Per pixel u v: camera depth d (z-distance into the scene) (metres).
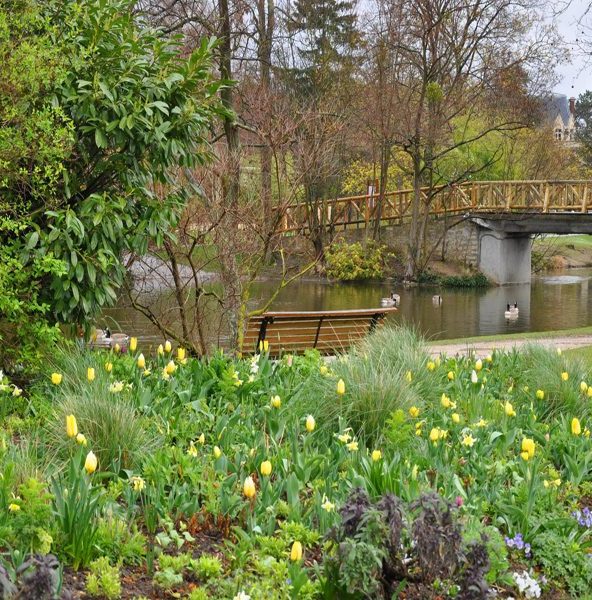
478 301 28.53
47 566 2.72
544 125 43.59
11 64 5.70
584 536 4.70
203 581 3.69
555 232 33.66
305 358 7.54
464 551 3.44
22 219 5.98
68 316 6.59
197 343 10.48
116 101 6.48
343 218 36.66
